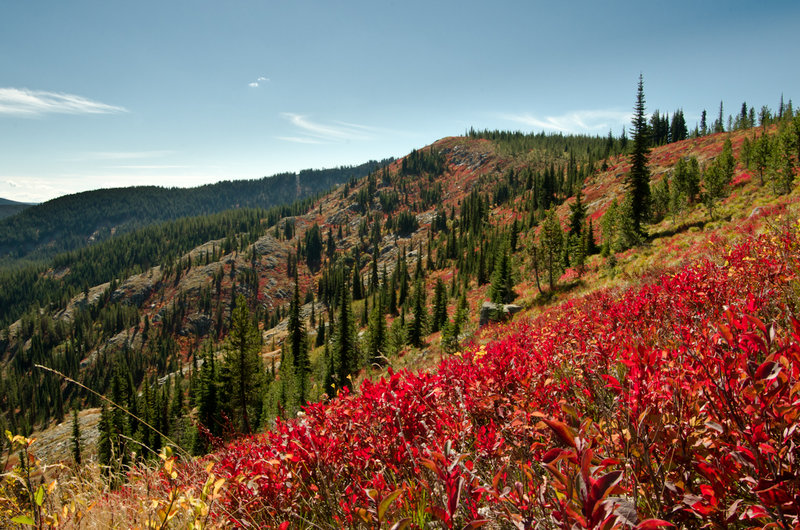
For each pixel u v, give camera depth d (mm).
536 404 2363
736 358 1324
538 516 1385
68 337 169625
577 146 198875
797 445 1191
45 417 118500
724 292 3959
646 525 765
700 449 1354
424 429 2600
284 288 190625
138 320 177250
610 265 27328
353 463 2500
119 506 2383
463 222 144750
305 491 2402
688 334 2012
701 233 23969
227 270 197750
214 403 33188
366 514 1630
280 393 41500
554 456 1093
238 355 31031
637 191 35531
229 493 2256
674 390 1453
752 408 1167
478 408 3104
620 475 900
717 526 1186
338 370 38156
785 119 75188
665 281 4812
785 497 1024
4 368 156250
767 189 30078
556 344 4875
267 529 2162
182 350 162000
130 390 54688
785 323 2924
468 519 1699
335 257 197250
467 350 4598
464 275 90812
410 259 156125
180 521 2145
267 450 2752
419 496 1912
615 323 4801
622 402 1623
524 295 35781
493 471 2064
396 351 46250
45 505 1841
